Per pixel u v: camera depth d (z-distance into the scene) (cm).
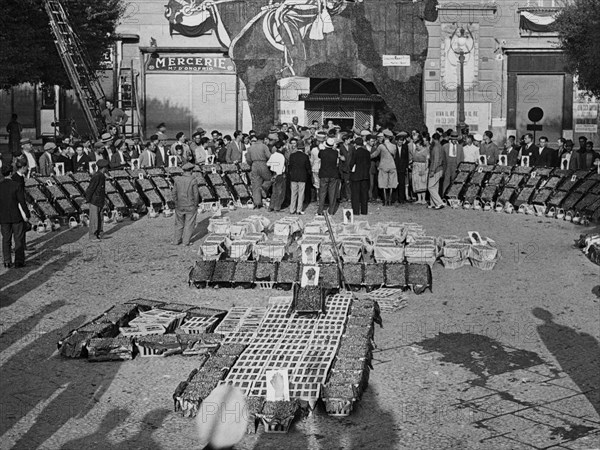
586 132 3781
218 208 2388
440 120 3728
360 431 909
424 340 1238
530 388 1038
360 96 3659
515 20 3728
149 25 3672
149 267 1703
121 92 3656
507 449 856
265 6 2998
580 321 1328
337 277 1482
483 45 3738
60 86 3341
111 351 1140
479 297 1482
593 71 2806
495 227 2170
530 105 3775
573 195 2325
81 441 877
